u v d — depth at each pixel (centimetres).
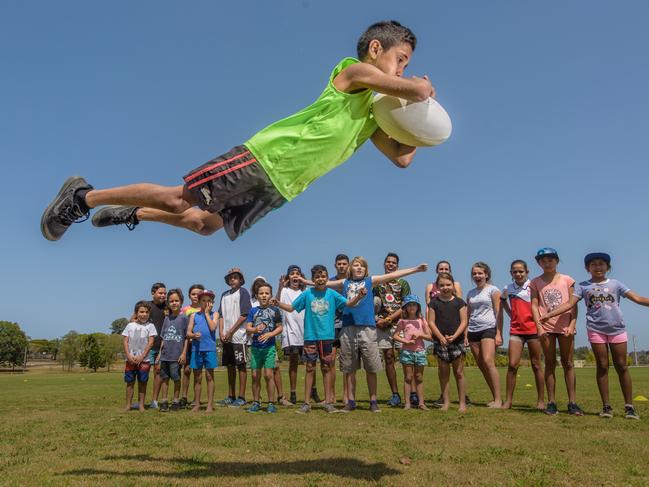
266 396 948
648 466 352
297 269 851
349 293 693
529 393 916
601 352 605
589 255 626
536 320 655
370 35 326
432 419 580
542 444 429
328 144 308
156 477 324
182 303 750
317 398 826
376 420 575
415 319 730
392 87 296
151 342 754
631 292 609
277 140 304
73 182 325
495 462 363
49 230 323
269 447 420
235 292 802
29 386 1448
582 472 335
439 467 349
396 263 827
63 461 373
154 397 797
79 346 5869
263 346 709
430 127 314
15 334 6512
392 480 314
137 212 343
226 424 554
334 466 353
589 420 572
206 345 720
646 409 666
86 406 795
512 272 716
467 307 742
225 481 313
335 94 310
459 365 679
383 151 359
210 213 321
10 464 364
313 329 684
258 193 305
